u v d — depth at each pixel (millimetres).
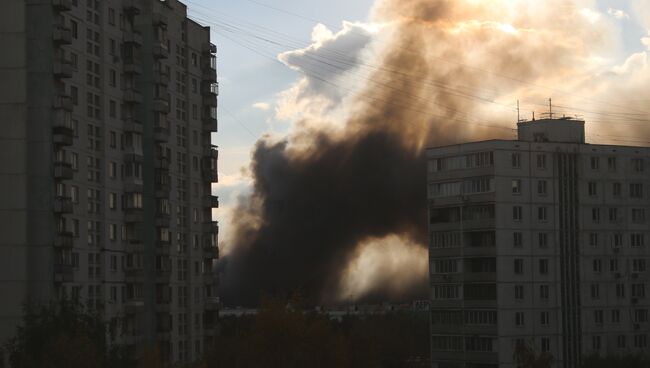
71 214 111938
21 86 109562
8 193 108938
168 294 132000
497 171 147250
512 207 147625
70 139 110812
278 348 116938
